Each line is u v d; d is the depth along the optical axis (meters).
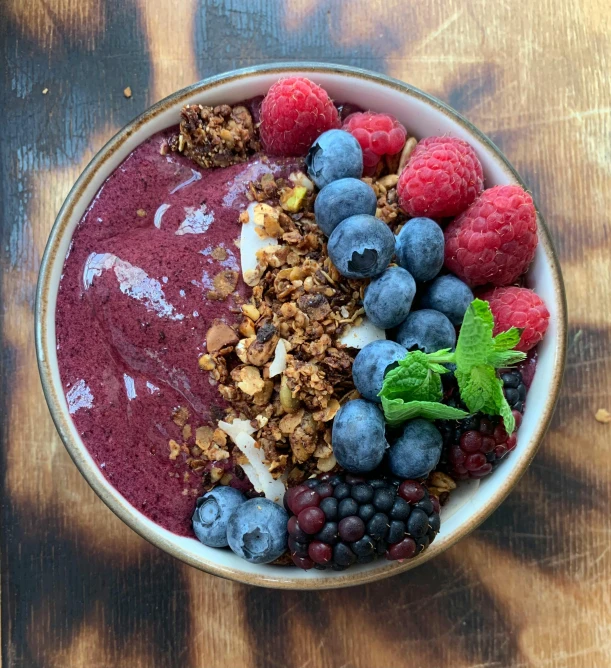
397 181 0.21
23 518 0.23
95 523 0.23
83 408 0.20
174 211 0.21
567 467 0.23
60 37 0.24
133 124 0.20
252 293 0.20
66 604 0.23
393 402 0.17
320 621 0.23
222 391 0.19
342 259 0.19
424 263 0.19
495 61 0.24
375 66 0.24
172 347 0.20
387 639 0.23
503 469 0.19
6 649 0.23
